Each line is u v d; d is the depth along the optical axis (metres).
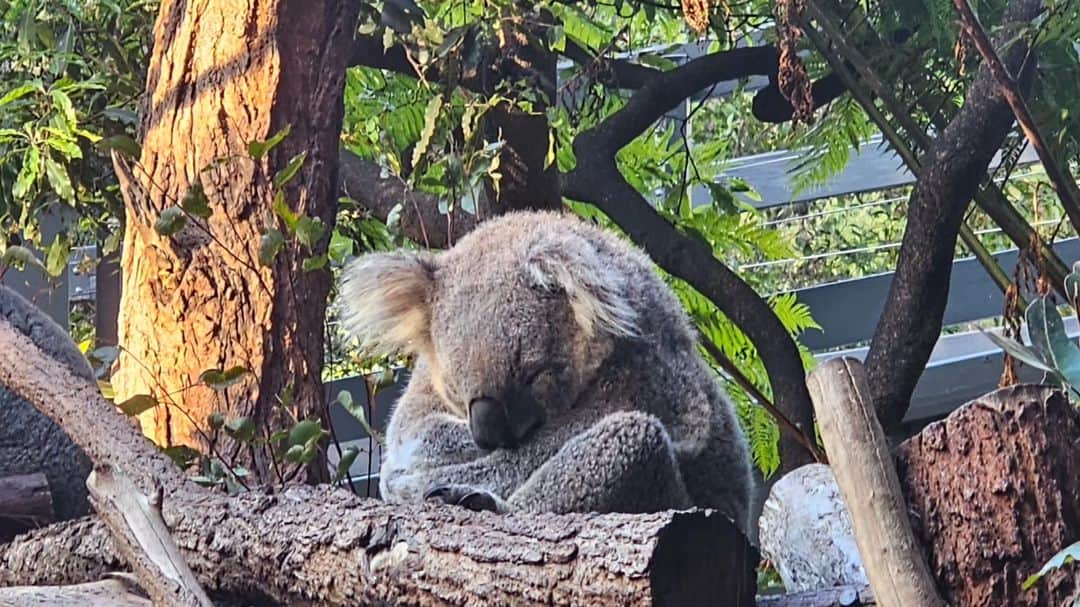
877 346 6.73
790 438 7.01
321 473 4.71
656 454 4.00
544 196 6.41
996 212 6.62
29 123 6.06
